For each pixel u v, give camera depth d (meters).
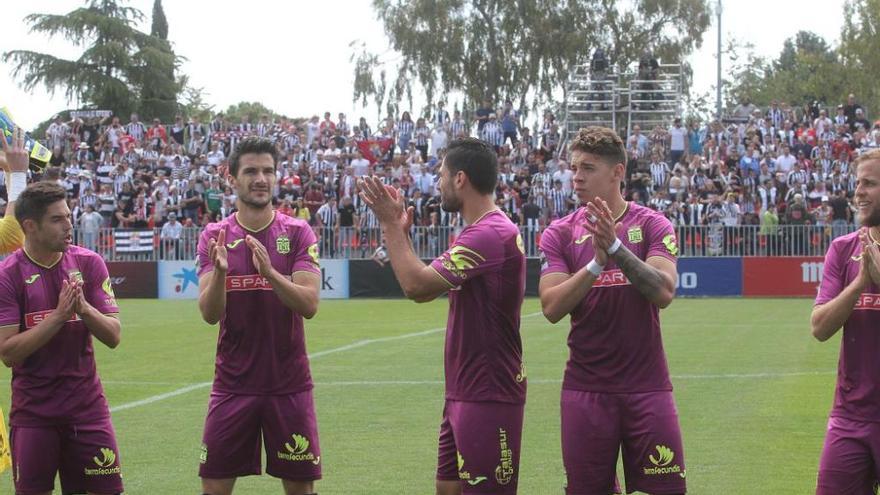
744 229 26.83
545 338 16.33
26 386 5.71
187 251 28.09
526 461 8.09
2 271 5.76
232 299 5.84
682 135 31.45
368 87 48.62
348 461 8.16
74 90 52.34
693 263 26.95
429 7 47.62
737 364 13.23
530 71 48.62
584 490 5.40
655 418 5.33
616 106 36.62
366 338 16.72
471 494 5.33
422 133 34.06
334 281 27.69
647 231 5.52
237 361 5.86
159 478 7.67
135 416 10.08
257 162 5.93
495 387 5.34
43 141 38.41
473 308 5.35
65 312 5.54
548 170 30.59
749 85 68.44
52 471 5.75
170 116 54.28
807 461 8.02
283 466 5.88
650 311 5.39
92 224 28.48
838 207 26.55
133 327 18.88
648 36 49.06
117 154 33.56
